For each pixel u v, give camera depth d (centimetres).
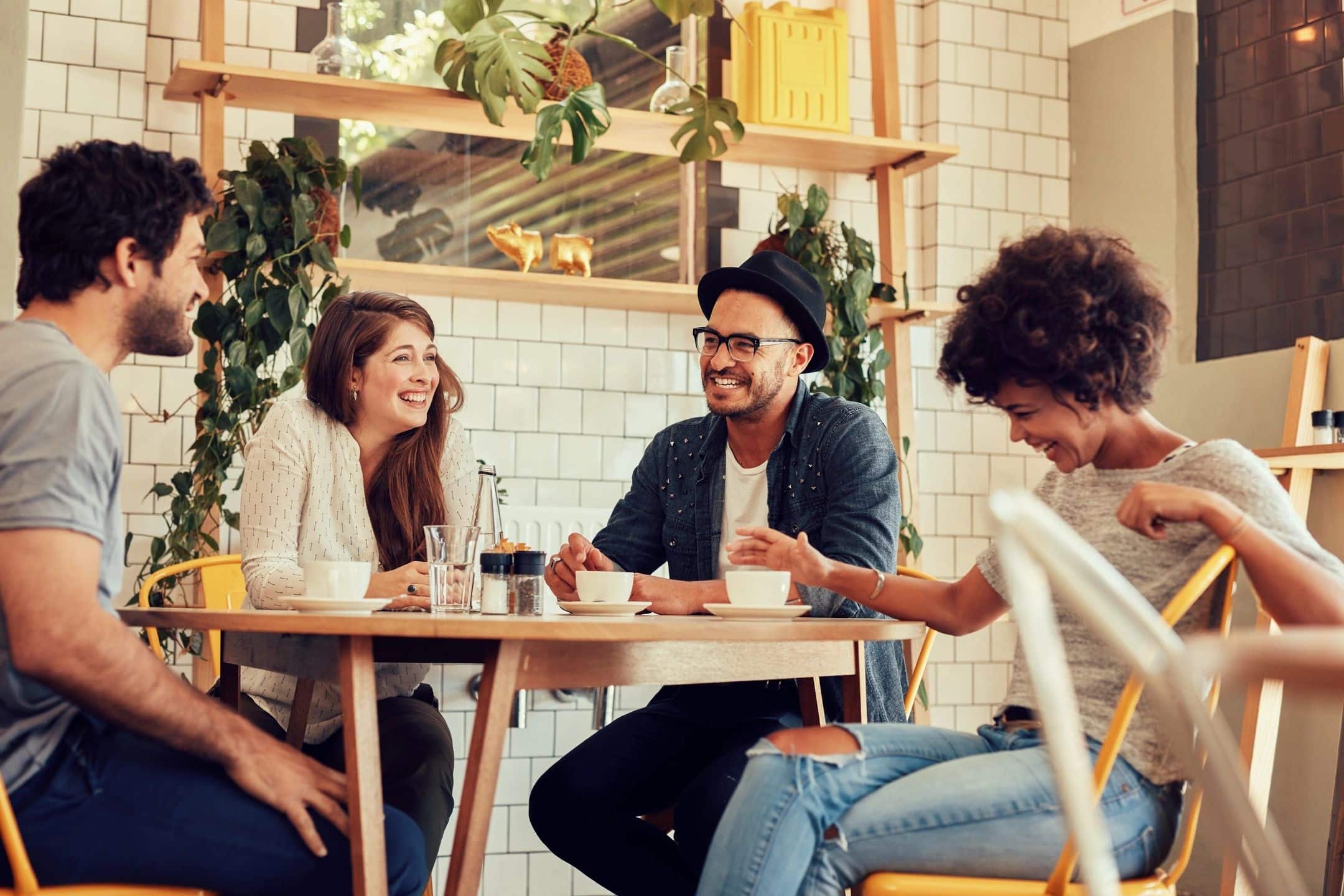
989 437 454
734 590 198
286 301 338
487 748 163
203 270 356
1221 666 77
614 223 419
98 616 148
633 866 245
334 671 172
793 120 407
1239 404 398
